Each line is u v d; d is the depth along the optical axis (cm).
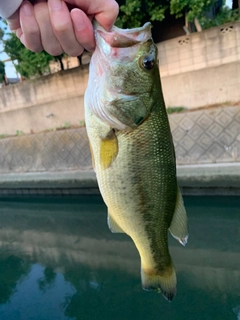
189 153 898
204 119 916
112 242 777
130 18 1070
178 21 1351
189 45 971
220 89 952
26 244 854
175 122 958
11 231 962
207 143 882
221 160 851
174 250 685
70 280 635
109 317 507
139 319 492
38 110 1247
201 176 824
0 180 1171
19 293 610
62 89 1186
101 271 652
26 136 1214
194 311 496
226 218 794
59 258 741
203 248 681
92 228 883
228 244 688
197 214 830
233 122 868
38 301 576
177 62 998
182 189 866
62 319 518
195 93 985
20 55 1300
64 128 1200
